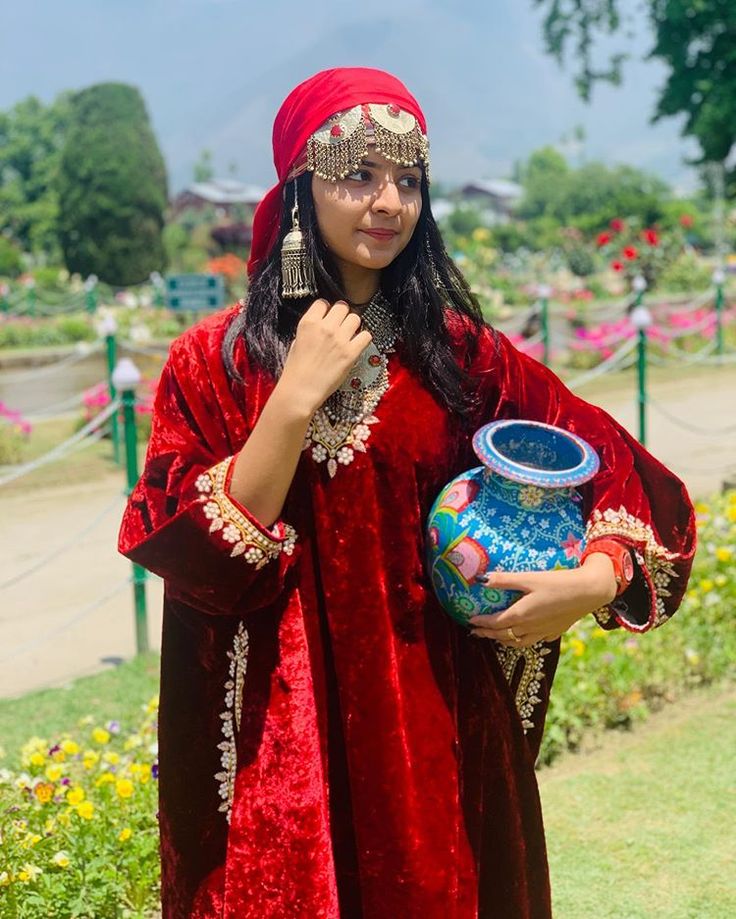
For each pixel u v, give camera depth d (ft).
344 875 6.61
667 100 72.64
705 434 33.53
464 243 90.63
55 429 38.78
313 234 6.70
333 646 6.54
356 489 6.57
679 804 12.15
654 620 6.99
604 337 49.21
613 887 10.61
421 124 6.66
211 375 6.73
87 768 11.34
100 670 16.94
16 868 9.55
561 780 12.80
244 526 6.14
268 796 6.38
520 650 7.28
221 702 6.73
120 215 106.42
